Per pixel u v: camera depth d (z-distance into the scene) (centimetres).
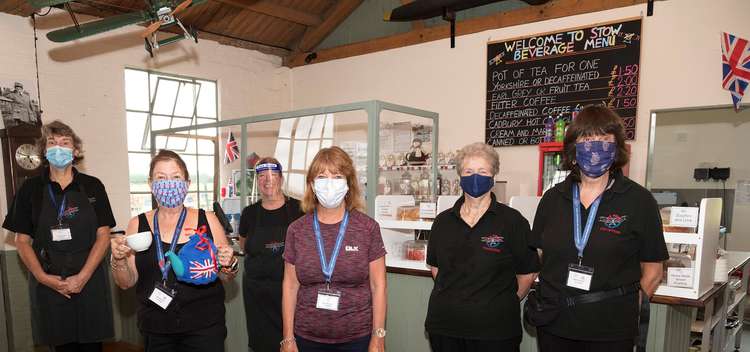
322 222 174
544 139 392
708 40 326
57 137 227
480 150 177
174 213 188
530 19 400
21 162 337
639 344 167
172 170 180
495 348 166
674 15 337
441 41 455
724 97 321
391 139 366
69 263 231
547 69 391
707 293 183
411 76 477
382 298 171
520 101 406
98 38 417
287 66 580
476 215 179
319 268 166
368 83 511
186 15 462
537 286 170
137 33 445
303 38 563
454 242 175
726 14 318
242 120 325
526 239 171
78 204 234
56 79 391
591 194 157
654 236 145
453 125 449
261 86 554
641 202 146
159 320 177
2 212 347
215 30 505
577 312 148
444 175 379
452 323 171
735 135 333
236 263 185
